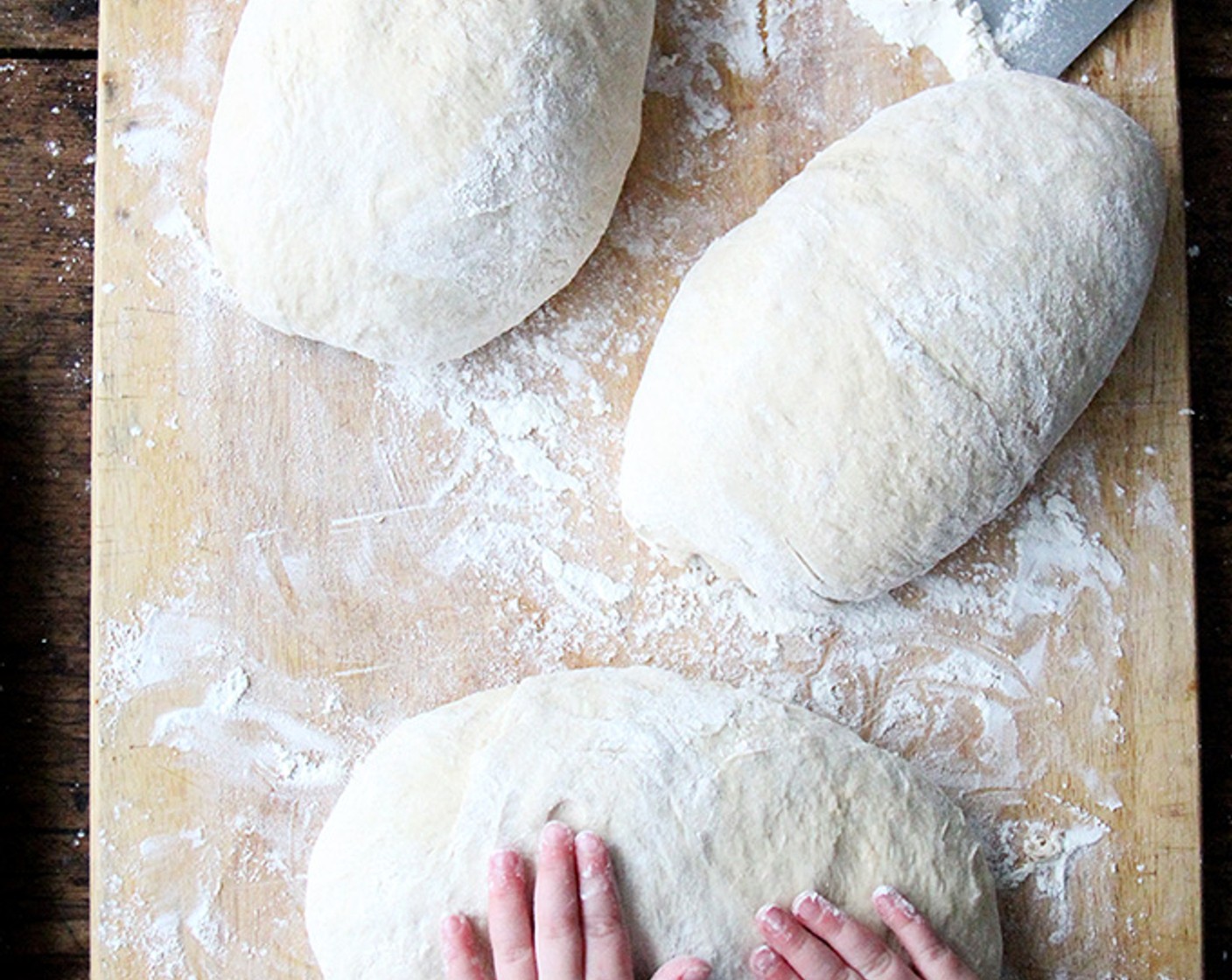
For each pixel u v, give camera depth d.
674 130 0.65
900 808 0.60
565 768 0.59
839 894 0.59
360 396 0.64
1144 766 0.64
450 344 0.62
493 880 0.58
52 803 0.67
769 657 0.64
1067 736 0.64
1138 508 0.64
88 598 0.67
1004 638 0.64
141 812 0.63
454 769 0.60
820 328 0.58
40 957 0.66
